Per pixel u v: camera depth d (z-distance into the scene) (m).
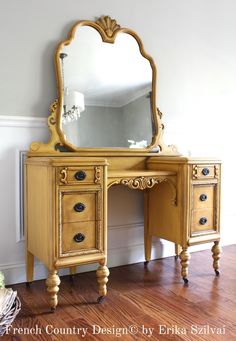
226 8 2.93
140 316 1.69
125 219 2.51
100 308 1.78
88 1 2.29
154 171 2.15
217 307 1.79
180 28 2.68
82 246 1.80
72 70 2.21
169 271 2.35
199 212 2.19
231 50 2.97
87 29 2.26
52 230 1.72
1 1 2.03
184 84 2.72
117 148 2.33
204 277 2.22
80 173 1.77
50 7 2.17
